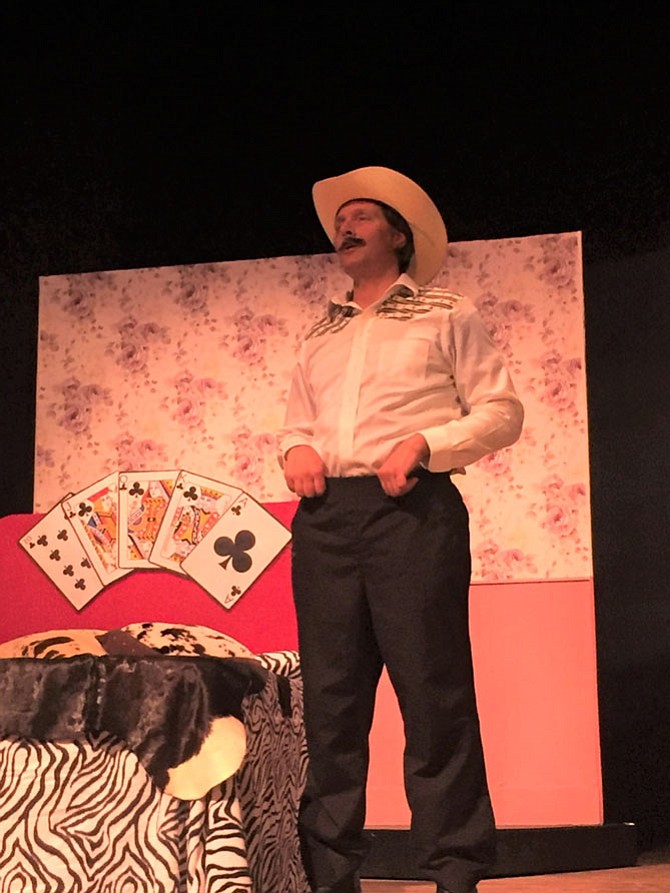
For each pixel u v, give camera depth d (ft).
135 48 16.44
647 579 14.93
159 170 16.38
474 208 15.44
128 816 7.71
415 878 11.82
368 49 15.85
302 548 8.01
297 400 8.69
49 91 16.62
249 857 8.11
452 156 15.55
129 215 16.42
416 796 7.61
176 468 15.58
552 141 15.35
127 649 9.51
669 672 14.74
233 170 16.17
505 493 14.42
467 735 7.69
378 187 8.58
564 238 14.69
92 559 12.67
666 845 14.43
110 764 7.81
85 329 16.10
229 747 7.65
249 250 16.06
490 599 14.23
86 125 16.56
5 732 7.90
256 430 15.42
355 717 7.88
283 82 16.07
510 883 11.32
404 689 7.64
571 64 15.37
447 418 8.07
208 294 15.81
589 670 13.80
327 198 9.01
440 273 15.02
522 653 14.01
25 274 16.62
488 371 8.14
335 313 8.64
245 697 8.29
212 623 12.31
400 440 7.86
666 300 15.08
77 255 16.52
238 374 15.57
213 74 16.26
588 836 12.55
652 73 15.17
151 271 15.99
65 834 7.75
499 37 15.53
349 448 7.92
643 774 14.62
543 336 14.61
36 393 16.20
